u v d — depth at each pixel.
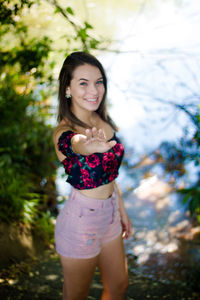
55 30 2.89
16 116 3.59
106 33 8.00
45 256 3.09
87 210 1.74
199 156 2.97
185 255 3.29
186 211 4.27
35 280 2.64
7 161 3.44
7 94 3.26
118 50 2.69
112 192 1.85
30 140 3.82
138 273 3.01
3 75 2.82
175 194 4.75
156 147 5.43
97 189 1.75
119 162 1.85
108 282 1.97
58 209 4.14
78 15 3.30
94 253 1.80
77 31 2.45
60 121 1.92
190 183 4.77
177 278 2.91
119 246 1.92
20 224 3.13
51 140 3.99
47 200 4.05
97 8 7.95
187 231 3.79
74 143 1.59
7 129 3.54
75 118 1.86
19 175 3.60
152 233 3.78
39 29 2.89
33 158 4.03
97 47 2.51
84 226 1.74
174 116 3.57
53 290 2.54
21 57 2.55
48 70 2.68
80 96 1.83
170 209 4.38
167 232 3.80
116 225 1.90
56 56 2.60
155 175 5.24
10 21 2.34
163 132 5.05
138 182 5.17
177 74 4.04
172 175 5.04
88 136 1.48
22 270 2.73
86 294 1.92
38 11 2.85
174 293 2.67
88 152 1.52
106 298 2.00
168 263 3.16
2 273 2.62
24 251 2.95
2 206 3.13
